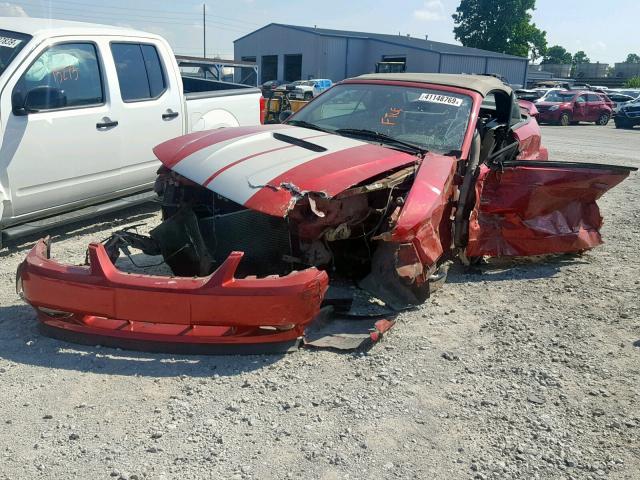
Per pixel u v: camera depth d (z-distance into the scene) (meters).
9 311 4.17
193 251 4.07
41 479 2.57
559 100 28.08
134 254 5.34
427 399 3.32
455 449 2.90
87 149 5.64
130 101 6.06
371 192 4.16
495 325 4.31
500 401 3.33
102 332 3.63
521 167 5.20
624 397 3.43
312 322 3.96
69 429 2.93
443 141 4.89
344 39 49.88
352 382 3.45
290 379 3.45
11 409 3.06
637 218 7.84
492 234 5.29
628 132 24.17
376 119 5.24
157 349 3.61
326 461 2.77
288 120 5.61
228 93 7.38
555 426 3.11
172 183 4.34
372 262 4.12
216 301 3.38
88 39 5.70
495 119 6.14
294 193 3.66
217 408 3.14
